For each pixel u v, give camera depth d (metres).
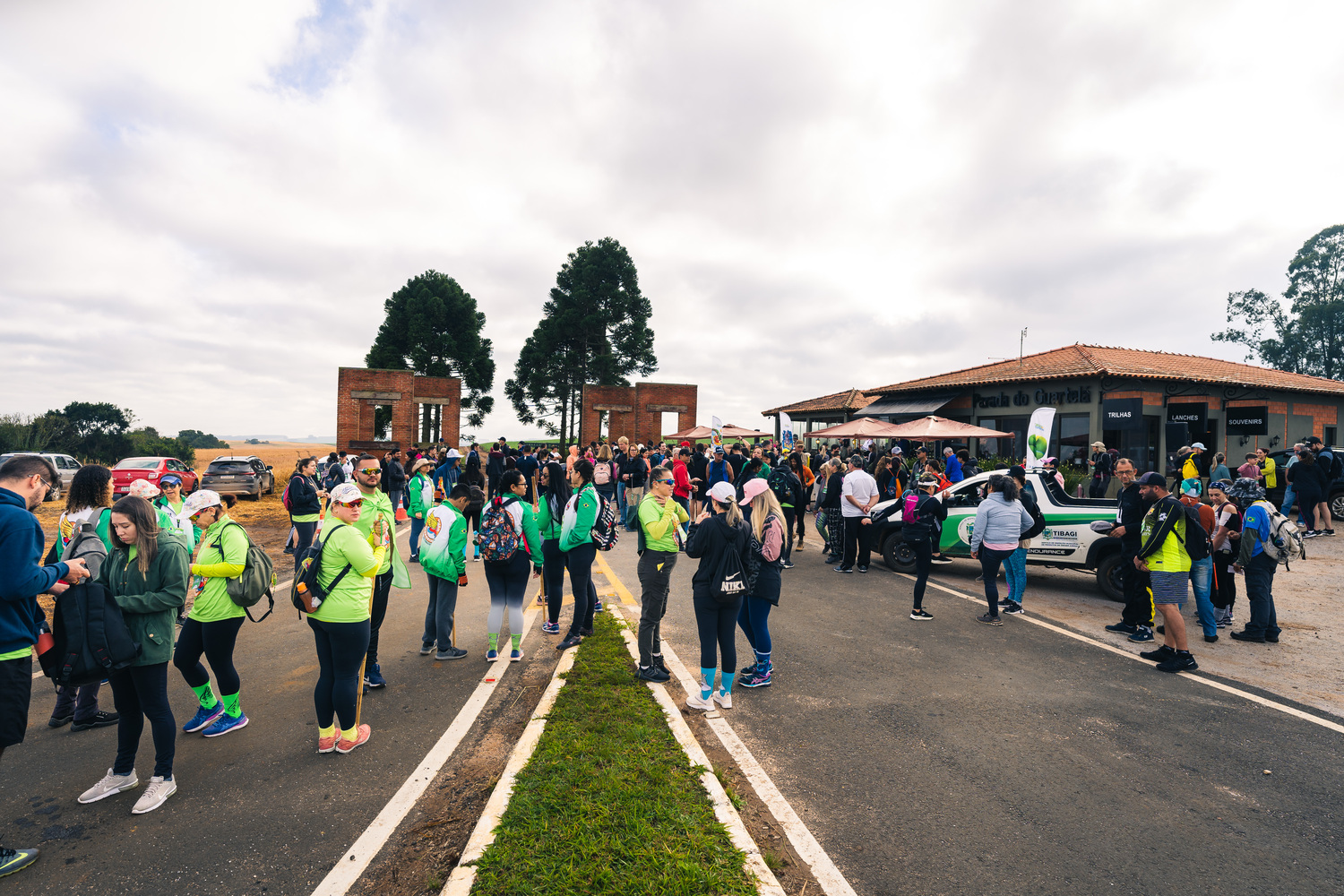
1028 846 3.22
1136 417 18.42
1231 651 6.43
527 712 4.86
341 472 16.50
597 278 45.47
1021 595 7.95
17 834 3.30
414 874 3.04
